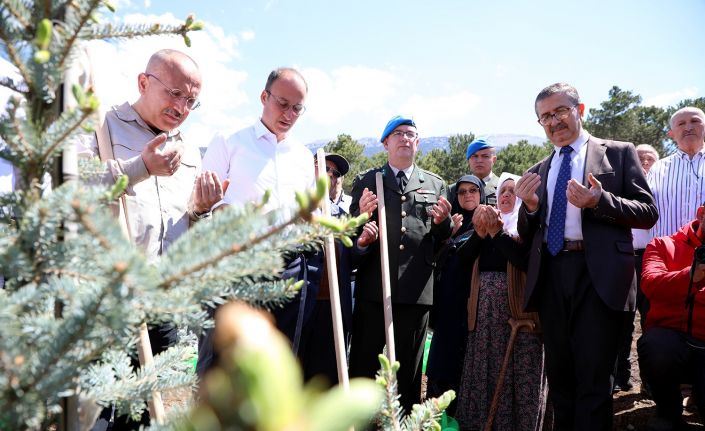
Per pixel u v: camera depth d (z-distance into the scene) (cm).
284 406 28
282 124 252
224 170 249
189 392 93
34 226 66
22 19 71
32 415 60
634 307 254
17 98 70
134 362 184
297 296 231
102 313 60
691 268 266
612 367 252
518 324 294
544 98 279
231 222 69
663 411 288
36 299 66
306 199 65
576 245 263
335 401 30
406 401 300
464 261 322
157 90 201
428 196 319
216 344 31
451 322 336
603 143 280
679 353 271
